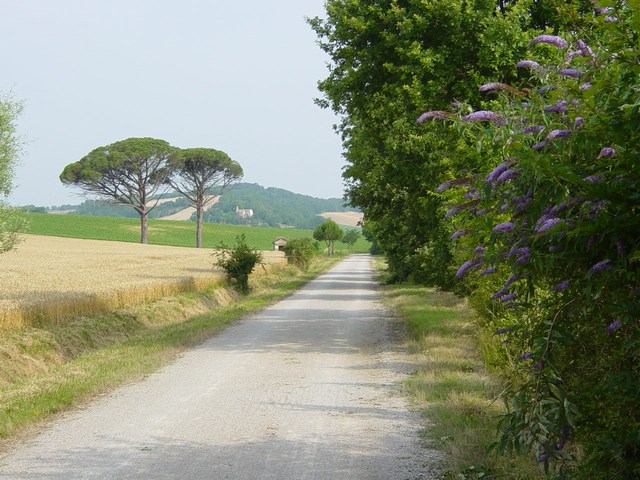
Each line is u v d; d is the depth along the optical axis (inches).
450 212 204.2
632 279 170.6
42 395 433.7
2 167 772.6
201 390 460.8
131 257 2404.0
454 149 510.3
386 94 813.2
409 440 328.8
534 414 188.1
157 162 3863.2
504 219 223.1
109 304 885.2
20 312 657.0
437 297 1226.0
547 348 191.6
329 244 5526.6
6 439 340.8
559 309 193.3
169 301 1063.0
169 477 277.1
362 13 790.5
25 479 275.6
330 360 591.8
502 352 437.1
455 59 716.7
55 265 1863.9
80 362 595.8
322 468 287.0
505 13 704.4
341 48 835.4
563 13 195.0
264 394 445.1
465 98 714.8
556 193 168.7
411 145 762.8
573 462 251.8
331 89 852.0
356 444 323.6
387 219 1370.6
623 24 163.5
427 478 271.1
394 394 439.8
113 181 3779.5
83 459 303.6
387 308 1122.0
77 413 396.5
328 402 418.9
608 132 165.2
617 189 162.7
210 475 279.3
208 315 1007.6
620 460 178.1
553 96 175.3
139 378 510.6
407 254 1380.4
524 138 177.6
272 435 342.0
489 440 306.7
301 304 1224.2
